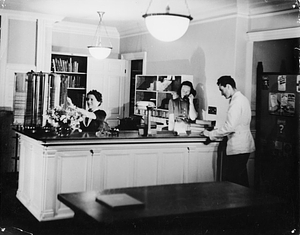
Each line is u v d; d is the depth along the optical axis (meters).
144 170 5.38
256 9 6.04
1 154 6.96
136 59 8.78
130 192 3.51
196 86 6.98
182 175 5.70
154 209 3.06
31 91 5.88
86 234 4.37
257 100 6.04
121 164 5.20
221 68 6.45
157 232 4.40
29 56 7.60
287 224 4.99
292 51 5.98
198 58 6.94
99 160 5.02
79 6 7.05
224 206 3.22
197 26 6.96
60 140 4.68
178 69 7.44
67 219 4.78
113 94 9.02
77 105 8.83
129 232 4.38
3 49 7.34
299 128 5.48
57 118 5.43
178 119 6.00
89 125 6.37
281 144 5.70
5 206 5.20
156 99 7.59
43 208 4.67
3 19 7.30
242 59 6.25
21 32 7.49
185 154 5.72
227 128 5.76
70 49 8.72
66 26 8.59
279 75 5.72
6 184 6.33
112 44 9.25
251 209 3.27
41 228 4.49
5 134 7.00
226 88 5.87
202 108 6.83
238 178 5.86
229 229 4.41
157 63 8.03
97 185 5.02
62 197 3.29
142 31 8.48
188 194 3.55
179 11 6.90
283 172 5.66
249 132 5.91
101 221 2.79
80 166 4.90
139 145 5.31
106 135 5.27
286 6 5.60
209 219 4.36
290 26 5.59
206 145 5.92
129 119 7.98
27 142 5.31
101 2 6.72
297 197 5.49
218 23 6.51
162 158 5.52
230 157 5.89
